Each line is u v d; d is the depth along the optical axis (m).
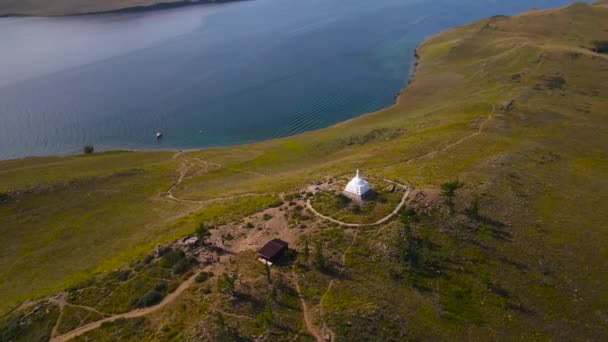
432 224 58.19
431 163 79.31
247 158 114.25
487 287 49.81
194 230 65.00
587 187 73.44
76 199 91.50
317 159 108.50
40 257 71.94
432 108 137.75
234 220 65.56
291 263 53.03
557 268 53.25
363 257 53.47
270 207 67.88
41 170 110.06
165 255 57.91
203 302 48.41
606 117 112.94
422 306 47.19
